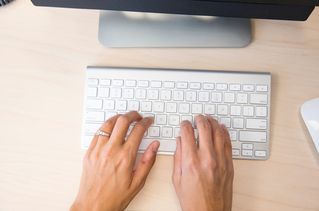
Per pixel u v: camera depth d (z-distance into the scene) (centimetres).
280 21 56
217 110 53
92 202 49
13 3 56
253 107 52
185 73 53
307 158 52
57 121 54
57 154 53
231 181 50
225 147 50
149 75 53
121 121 50
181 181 49
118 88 53
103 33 55
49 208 51
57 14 56
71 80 55
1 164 52
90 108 53
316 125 51
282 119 53
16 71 55
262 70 55
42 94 54
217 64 55
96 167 50
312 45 55
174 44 55
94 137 51
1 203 51
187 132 50
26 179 52
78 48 55
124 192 50
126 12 55
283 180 52
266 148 52
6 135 53
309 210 51
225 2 47
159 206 51
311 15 56
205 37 55
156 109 53
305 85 54
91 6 49
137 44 55
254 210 51
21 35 56
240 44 55
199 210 48
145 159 50
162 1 48
